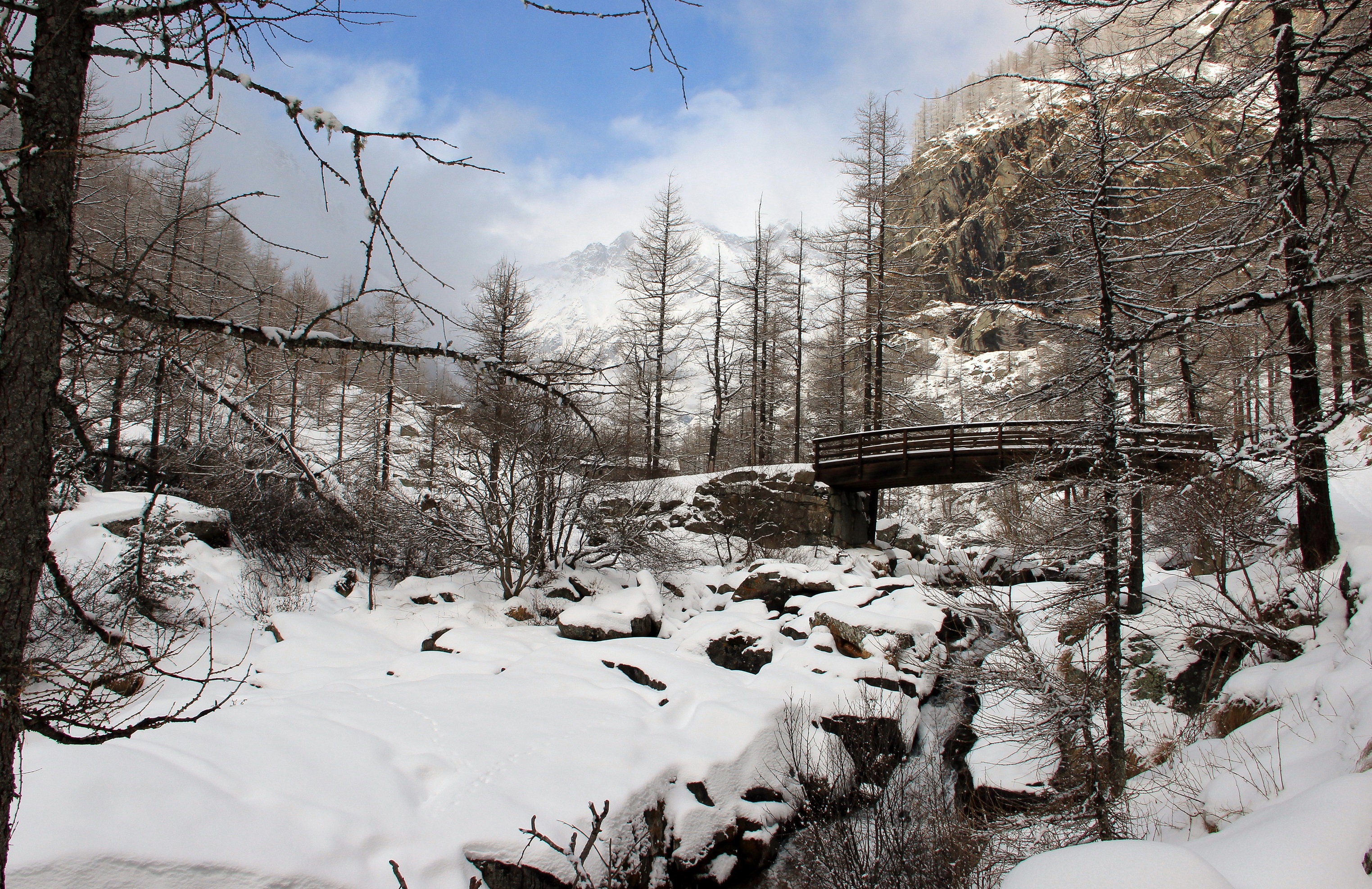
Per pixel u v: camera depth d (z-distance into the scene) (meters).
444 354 3.04
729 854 7.84
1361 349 12.40
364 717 8.46
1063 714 7.21
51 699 2.53
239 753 6.79
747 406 35.19
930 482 19.69
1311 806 4.77
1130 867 3.33
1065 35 7.22
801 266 30.44
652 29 2.51
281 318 3.18
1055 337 9.45
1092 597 8.39
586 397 3.47
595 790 7.32
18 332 2.39
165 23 2.45
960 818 7.66
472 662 11.58
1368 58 6.66
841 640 12.31
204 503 14.83
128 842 5.21
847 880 6.95
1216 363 11.25
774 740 9.06
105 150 2.48
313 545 15.16
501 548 14.87
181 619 11.85
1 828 2.25
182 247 3.04
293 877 5.55
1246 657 9.98
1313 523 10.85
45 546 2.46
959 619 13.79
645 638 13.27
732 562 20.03
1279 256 8.04
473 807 6.82
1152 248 8.66
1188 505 10.20
